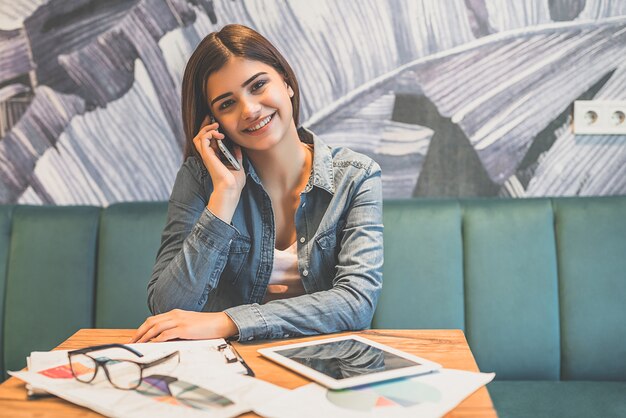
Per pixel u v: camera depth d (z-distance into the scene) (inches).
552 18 75.4
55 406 31.3
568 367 67.8
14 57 78.4
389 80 77.2
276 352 38.4
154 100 78.4
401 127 77.5
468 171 77.5
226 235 49.8
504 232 69.3
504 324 68.0
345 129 77.9
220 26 77.4
